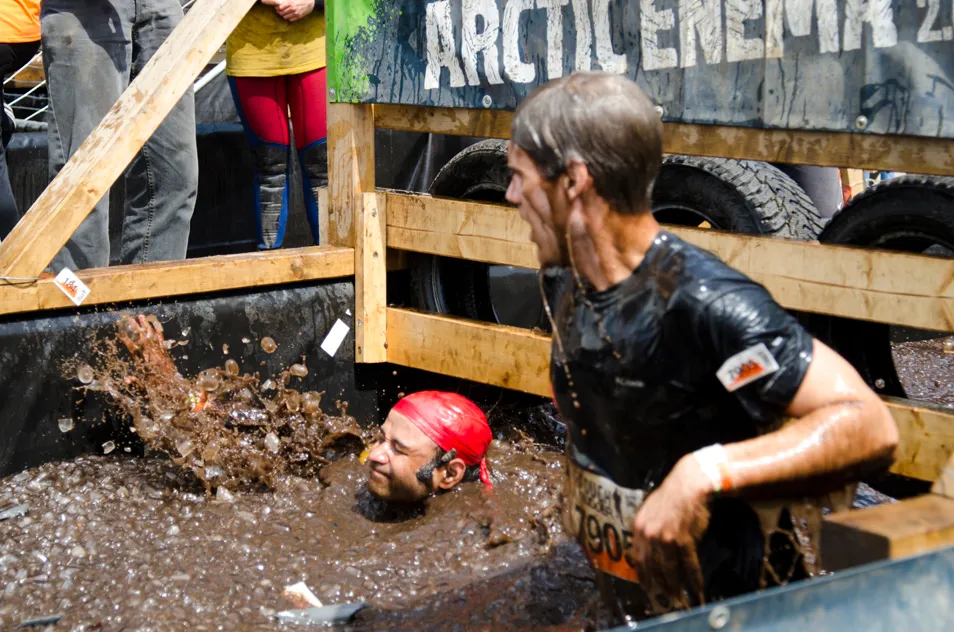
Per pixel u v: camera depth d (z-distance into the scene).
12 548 3.17
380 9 4.11
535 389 3.95
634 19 3.38
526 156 1.90
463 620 2.74
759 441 1.73
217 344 4.03
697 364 1.85
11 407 3.59
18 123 6.18
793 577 2.07
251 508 3.54
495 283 5.61
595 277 1.93
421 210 4.24
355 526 3.48
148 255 5.07
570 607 2.77
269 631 2.72
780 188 3.79
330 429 4.11
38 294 3.58
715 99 3.24
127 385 3.77
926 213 3.36
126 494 3.54
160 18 5.09
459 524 3.39
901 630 1.49
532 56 3.66
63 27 4.71
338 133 4.38
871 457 1.72
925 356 5.66
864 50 2.89
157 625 2.75
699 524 1.73
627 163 1.82
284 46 4.96
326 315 4.34
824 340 3.65
